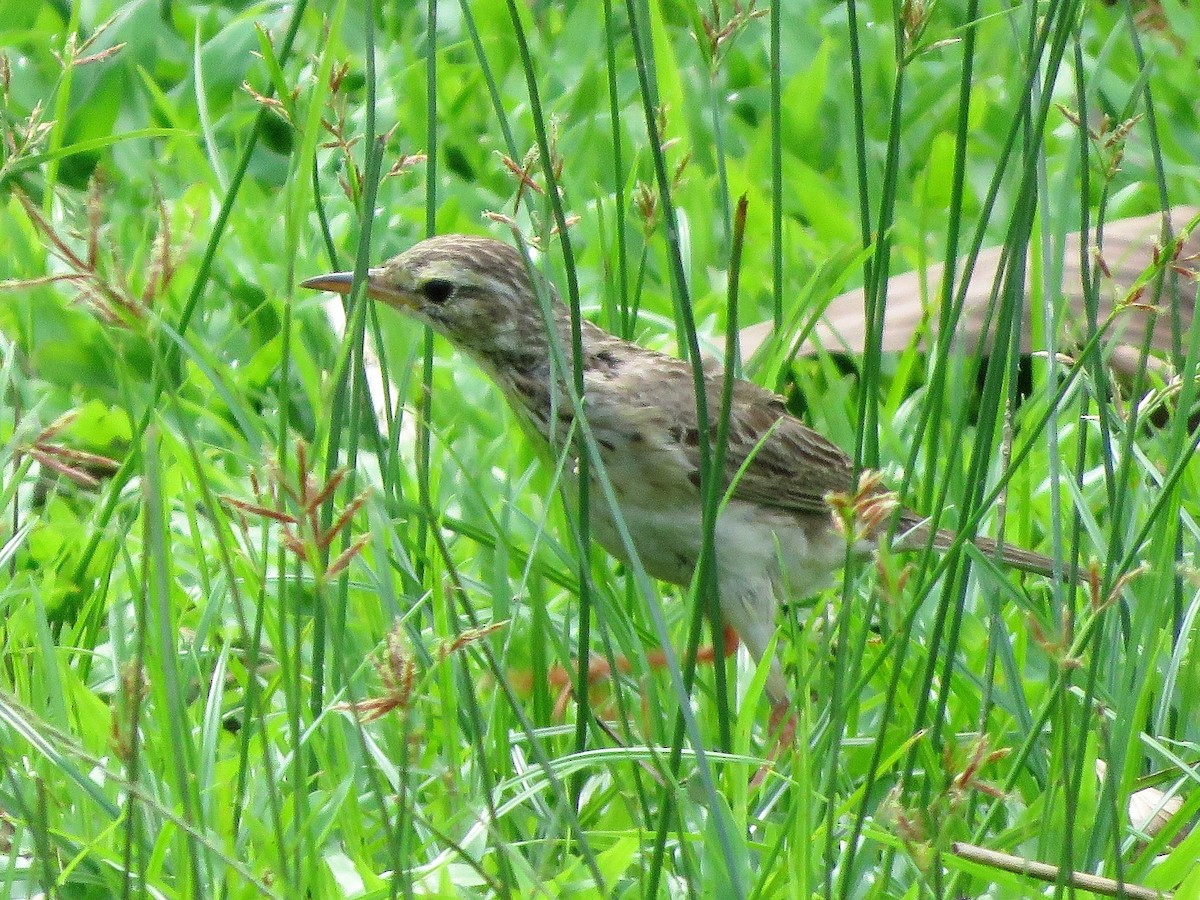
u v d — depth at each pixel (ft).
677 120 48.65
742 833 25.03
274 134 52.95
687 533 34.45
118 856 23.66
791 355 35.53
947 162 50.29
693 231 47.42
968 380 39.27
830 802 23.20
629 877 26.43
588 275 46.50
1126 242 44.80
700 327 44.11
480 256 34.22
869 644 32.22
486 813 25.38
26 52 54.70
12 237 43.32
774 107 32.53
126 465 30.53
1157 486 35.47
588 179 49.93
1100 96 52.95
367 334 41.29
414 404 39.42
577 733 26.73
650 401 33.83
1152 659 28.12
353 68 55.47
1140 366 30.01
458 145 53.06
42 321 42.06
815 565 36.04
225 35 54.24
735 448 34.58
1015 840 26.53
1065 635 22.25
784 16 57.98
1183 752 29.32
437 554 31.40
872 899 24.84
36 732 21.20
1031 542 36.76
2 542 30.12
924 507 29.35
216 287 45.01
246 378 41.65
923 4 26.27
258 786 26.35
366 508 28.58
